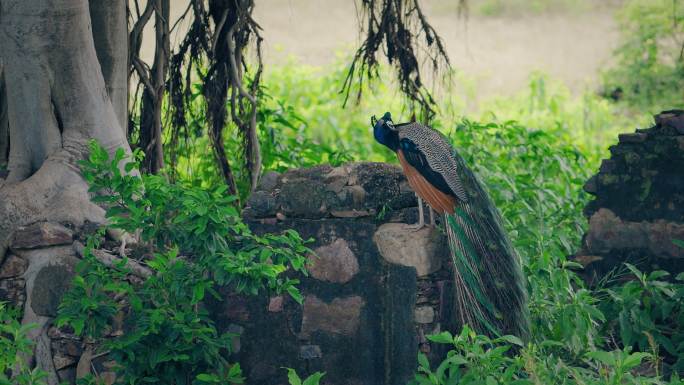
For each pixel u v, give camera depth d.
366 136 21.52
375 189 9.86
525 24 40.50
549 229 13.02
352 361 9.78
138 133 13.58
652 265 11.98
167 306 9.17
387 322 9.69
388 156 19.11
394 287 9.66
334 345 9.84
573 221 14.41
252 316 10.02
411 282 9.60
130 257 10.59
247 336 10.02
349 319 9.79
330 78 23.98
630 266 11.04
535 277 10.60
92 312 9.23
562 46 38.31
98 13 11.87
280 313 9.96
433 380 8.42
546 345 9.54
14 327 9.32
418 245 9.56
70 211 10.49
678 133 11.84
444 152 9.62
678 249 11.79
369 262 9.76
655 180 11.98
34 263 10.20
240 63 13.95
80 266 9.46
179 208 9.12
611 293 10.80
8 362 9.19
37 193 10.59
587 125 26.03
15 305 10.28
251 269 8.88
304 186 9.95
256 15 36.41
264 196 10.10
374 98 22.88
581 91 33.66
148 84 13.10
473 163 15.52
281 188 10.07
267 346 9.98
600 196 12.39
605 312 11.04
